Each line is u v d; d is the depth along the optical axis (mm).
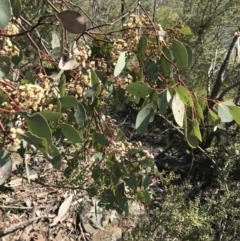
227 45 6246
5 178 914
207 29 5816
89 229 3648
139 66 1554
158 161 5242
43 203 3740
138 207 3811
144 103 1431
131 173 1630
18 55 1376
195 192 4672
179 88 1238
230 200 3207
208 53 5875
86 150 1913
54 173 3828
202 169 5004
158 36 1426
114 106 1718
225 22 5852
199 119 1406
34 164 2799
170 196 3016
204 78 6055
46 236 3496
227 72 5812
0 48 1228
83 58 1379
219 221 3379
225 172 3764
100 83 1457
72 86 1396
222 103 1290
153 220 2996
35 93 996
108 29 5668
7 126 1044
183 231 2793
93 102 1580
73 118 1368
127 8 6074
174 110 1229
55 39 1613
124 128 5559
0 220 3475
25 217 3594
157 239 2986
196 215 2787
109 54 1607
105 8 6371
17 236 3410
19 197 3689
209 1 5961
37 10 2598
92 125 1834
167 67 1468
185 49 1389
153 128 5711
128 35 1492
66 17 1075
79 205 3529
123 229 3729
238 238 3059
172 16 6324
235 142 4355
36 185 3848
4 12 919
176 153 5398
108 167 1629
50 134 916
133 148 1592
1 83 1019
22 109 964
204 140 5020
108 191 1702
